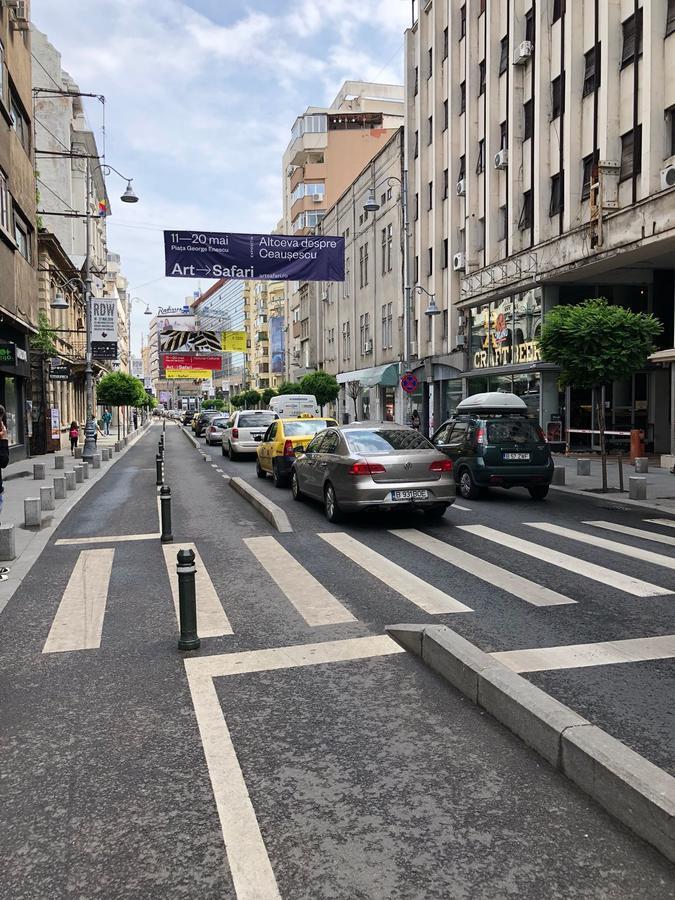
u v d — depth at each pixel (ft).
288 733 12.51
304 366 198.49
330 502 35.27
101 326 92.12
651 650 16.16
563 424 75.15
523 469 42.24
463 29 93.56
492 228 85.30
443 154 101.24
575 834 9.41
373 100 217.77
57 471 69.05
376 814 9.93
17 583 23.90
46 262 110.63
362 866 8.81
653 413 77.36
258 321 325.21
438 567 24.85
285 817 9.91
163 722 13.10
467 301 89.71
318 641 17.35
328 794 10.48
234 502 44.14
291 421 53.93
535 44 74.18
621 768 9.88
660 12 56.90
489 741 12.09
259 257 69.05
